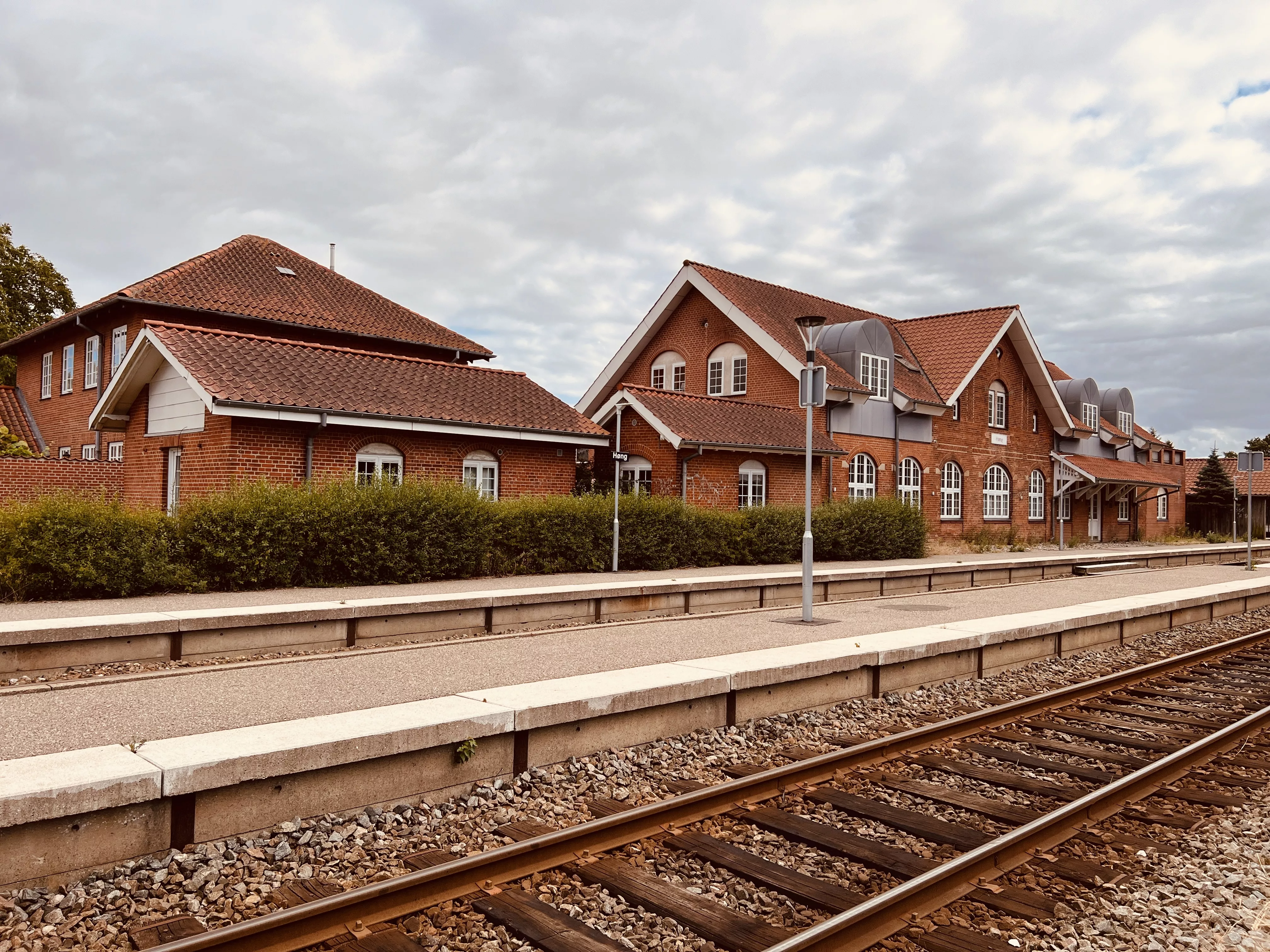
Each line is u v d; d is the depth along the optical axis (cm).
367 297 2928
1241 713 938
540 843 497
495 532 1752
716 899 475
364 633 1122
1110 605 1440
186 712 708
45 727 657
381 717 621
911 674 998
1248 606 1866
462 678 858
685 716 775
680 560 2050
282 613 1045
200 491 1780
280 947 401
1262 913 473
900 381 3167
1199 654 1237
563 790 636
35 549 1227
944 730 797
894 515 2545
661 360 3300
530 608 1284
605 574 1831
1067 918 459
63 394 2888
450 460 2019
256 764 526
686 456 2425
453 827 567
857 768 694
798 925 447
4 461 2059
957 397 3269
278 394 1720
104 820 481
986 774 693
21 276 3966
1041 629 1189
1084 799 600
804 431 2755
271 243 2984
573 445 2241
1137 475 4297
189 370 1695
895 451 3100
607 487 2502
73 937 419
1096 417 4300
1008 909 463
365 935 417
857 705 910
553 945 414
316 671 896
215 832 519
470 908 453
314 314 2628
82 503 1296
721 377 3092
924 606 1548
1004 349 3691
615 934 434
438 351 2881
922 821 580
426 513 1620
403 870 495
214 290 2509
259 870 491
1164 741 818
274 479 1728
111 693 783
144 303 2319
